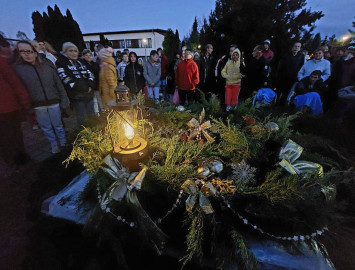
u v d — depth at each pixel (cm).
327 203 92
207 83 528
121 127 117
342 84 361
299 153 104
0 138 190
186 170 96
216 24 496
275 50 478
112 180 99
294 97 379
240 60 447
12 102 199
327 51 552
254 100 367
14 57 222
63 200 118
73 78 310
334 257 97
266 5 435
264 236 91
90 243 105
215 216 94
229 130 128
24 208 151
